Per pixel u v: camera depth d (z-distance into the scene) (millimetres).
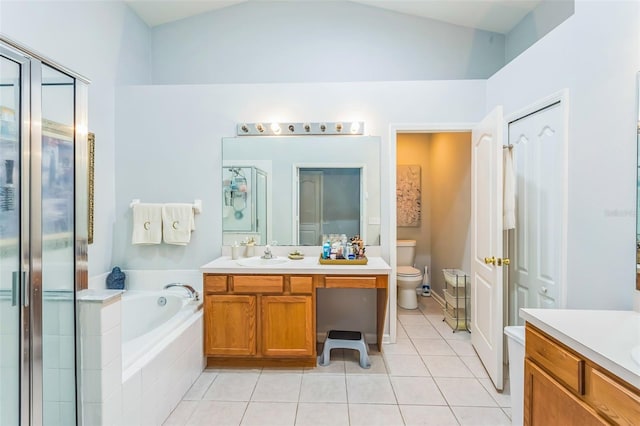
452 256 3943
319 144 3008
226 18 3609
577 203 1844
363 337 2641
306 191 3029
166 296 2859
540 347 1354
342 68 3596
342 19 3600
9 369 1300
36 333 1354
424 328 3336
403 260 4379
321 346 2930
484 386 2266
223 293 2498
